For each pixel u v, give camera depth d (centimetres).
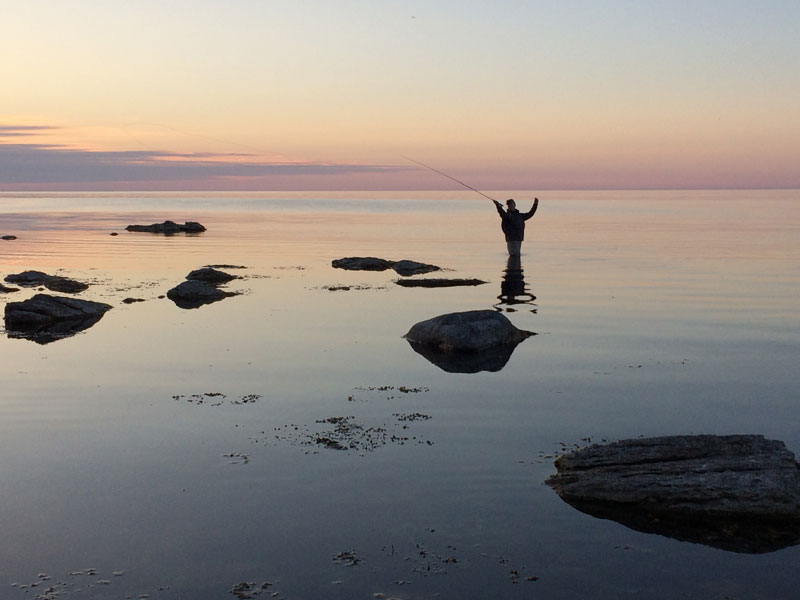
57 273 3269
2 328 2033
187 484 973
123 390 1420
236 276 3127
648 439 1019
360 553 797
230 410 1291
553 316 2153
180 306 2364
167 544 816
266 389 1423
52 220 8400
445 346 1745
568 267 3400
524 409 1287
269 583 741
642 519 876
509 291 2644
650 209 11769
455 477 991
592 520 873
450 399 1349
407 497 930
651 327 1994
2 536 837
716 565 777
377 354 1705
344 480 982
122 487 966
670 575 757
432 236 5669
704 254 4009
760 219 8056
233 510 896
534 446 1106
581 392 1387
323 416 1255
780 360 1625
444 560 783
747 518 874
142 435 1165
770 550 806
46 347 1792
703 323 2044
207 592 726
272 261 3781
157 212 11150
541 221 7731
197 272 3009
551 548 809
